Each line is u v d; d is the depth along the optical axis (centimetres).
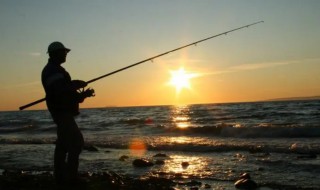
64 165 536
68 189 530
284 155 992
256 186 664
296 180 705
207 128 1736
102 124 2889
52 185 569
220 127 1711
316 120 2370
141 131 1955
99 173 750
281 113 3281
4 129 2719
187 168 862
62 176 537
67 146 520
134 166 909
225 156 1026
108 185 591
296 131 1488
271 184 680
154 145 1287
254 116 3100
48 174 752
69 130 509
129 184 638
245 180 675
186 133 1758
